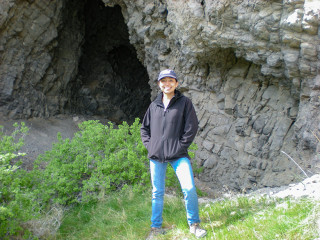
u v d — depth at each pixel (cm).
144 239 316
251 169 683
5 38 996
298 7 492
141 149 518
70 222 407
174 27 720
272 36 550
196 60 739
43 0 1043
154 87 1002
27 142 915
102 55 1569
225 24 610
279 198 343
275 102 661
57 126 1121
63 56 1250
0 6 926
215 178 761
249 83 711
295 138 587
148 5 830
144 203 425
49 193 438
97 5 1425
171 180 514
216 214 342
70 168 495
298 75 550
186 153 293
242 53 643
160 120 295
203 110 804
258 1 541
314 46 495
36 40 1084
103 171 492
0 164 369
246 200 367
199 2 643
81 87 1436
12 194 342
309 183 393
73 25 1272
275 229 250
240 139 722
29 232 318
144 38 896
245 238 254
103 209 431
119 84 1605
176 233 306
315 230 231
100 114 1486
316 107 525
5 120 1019
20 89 1075
